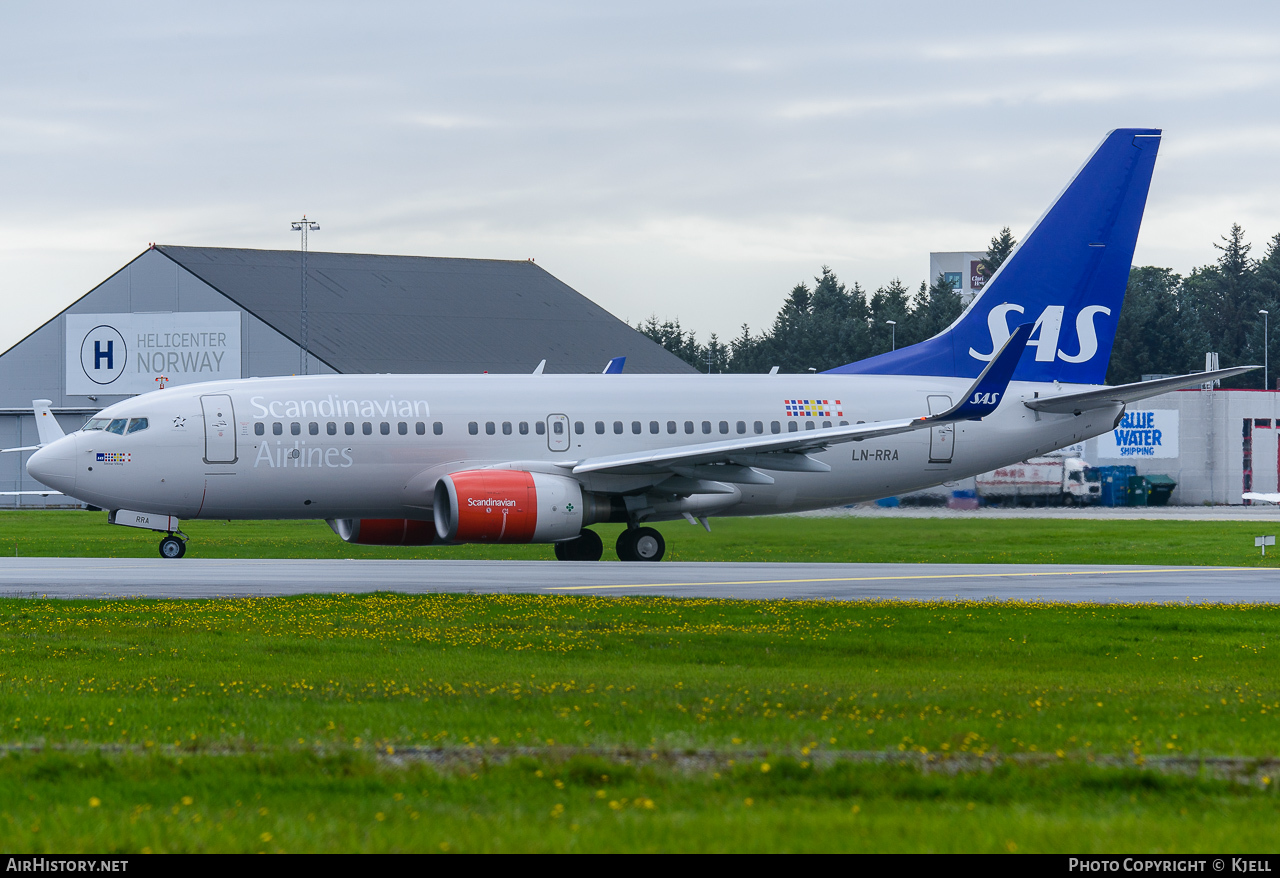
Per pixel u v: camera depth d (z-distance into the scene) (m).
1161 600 97.88
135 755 40.34
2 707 50.53
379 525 148.50
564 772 38.09
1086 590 105.75
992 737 44.38
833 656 67.19
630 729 45.59
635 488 140.38
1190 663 65.62
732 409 145.50
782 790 36.81
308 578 110.94
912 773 38.59
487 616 82.31
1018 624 80.00
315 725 46.59
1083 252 154.50
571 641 71.50
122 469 131.50
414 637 73.00
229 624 78.00
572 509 133.00
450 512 131.38
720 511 149.50
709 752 40.88
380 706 51.03
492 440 138.88
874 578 116.12
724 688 55.81
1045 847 30.73
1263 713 50.34
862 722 47.38
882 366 154.25
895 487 150.75
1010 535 181.50
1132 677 60.84
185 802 34.69
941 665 64.56
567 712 49.34
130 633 74.19
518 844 30.91
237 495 134.50
